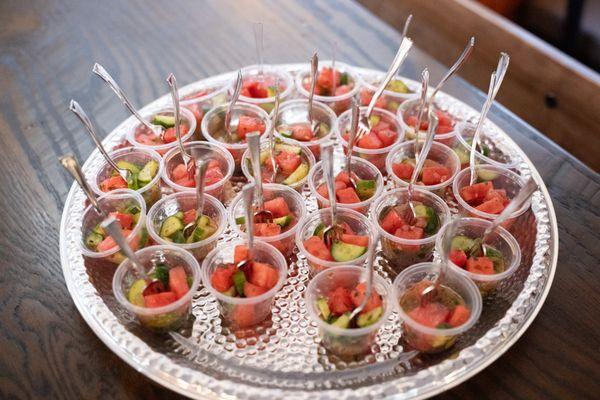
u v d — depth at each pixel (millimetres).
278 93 694
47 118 768
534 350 544
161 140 738
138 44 888
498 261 606
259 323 572
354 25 917
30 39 893
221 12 944
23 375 530
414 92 799
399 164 704
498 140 728
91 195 600
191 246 615
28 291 588
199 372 517
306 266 630
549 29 1107
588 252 617
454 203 693
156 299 550
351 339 532
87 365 536
